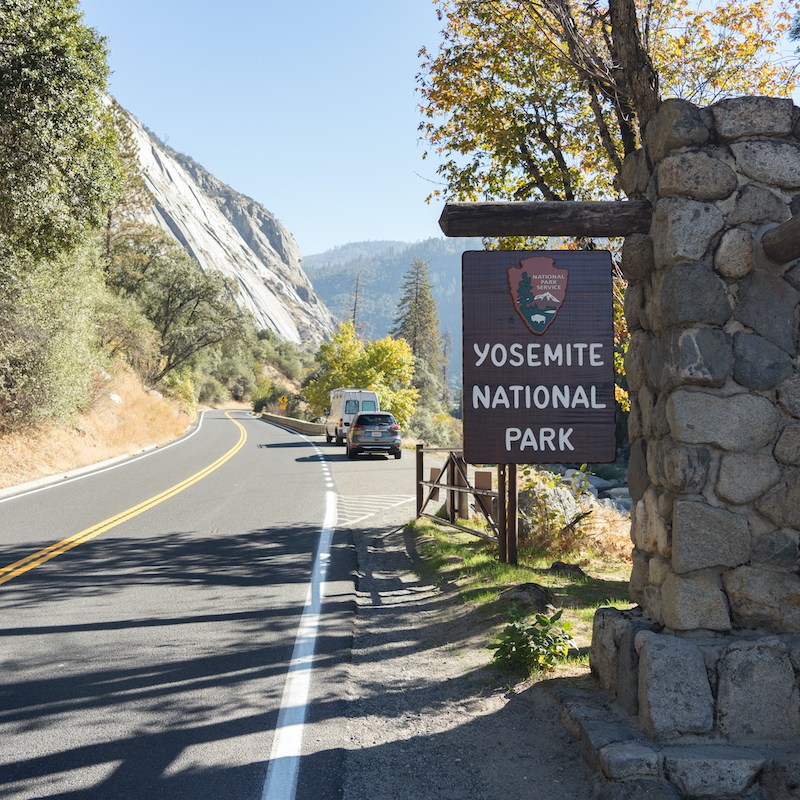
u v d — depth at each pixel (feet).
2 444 69.31
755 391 13.30
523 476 33.32
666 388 13.73
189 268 238.48
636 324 15.89
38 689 16.69
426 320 395.75
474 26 38.47
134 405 135.44
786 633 12.98
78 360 83.05
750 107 13.60
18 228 53.26
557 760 13.08
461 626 21.39
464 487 34.17
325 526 39.99
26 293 71.46
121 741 13.99
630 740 12.42
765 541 13.05
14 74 46.14
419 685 17.22
